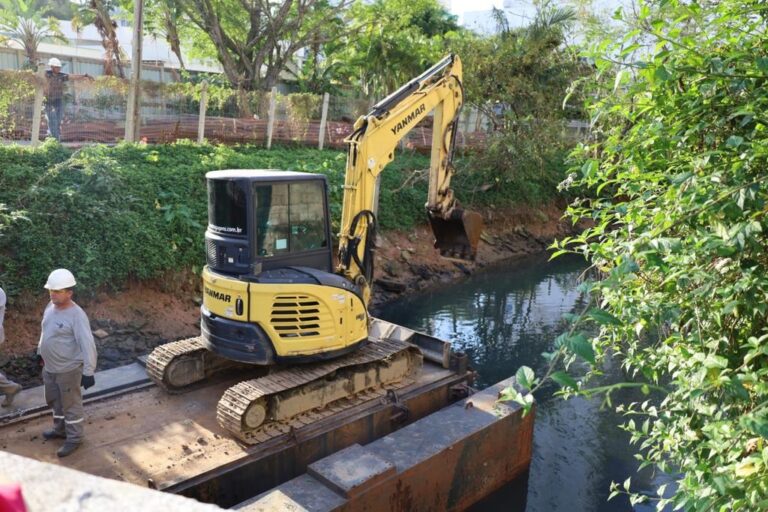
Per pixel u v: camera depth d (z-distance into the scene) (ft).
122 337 34.30
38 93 40.88
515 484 25.72
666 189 10.29
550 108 67.51
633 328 10.55
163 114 52.47
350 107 70.38
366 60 82.02
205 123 55.26
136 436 20.81
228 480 19.16
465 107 71.36
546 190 80.23
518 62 66.59
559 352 7.67
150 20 85.51
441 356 27.86
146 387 24.48
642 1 10.05
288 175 22.49
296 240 22.86
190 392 24.20
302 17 81.30
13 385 21.85
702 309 9.39
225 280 21.81
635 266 7.86
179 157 46.73
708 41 9.31
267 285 21.31
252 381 21.39
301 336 22.00
